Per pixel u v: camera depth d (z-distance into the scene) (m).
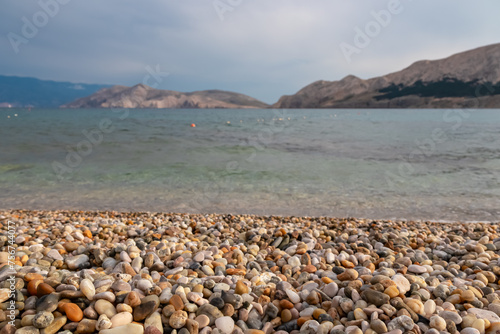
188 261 3.42
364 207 7.88
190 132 28.80
